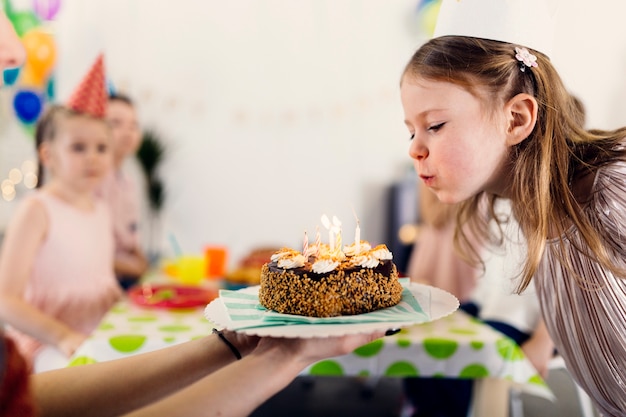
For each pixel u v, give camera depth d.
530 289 1.50
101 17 3.24
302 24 3.36
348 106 3.42
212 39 3.33
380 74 3.41
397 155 3.47
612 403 0.92
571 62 2.91
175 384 0.81
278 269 0.88
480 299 1.73
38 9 2.86
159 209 3.20
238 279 1.70
